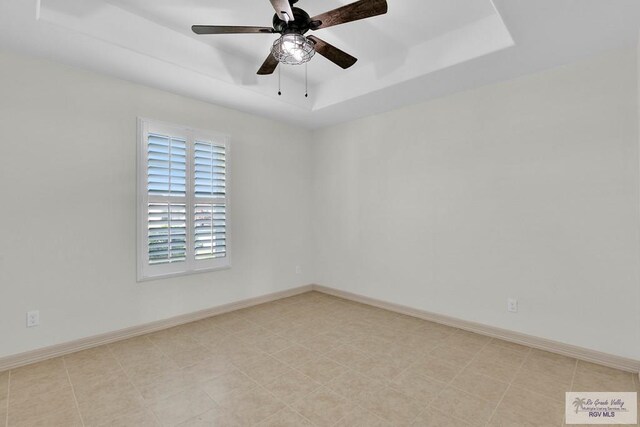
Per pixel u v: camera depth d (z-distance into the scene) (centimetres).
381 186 383
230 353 259
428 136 340
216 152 354
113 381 216
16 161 238
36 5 187
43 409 186
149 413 183
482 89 301
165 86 305
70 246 261
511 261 283
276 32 204
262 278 403
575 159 251
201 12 238
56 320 254
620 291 233
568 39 219
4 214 233
